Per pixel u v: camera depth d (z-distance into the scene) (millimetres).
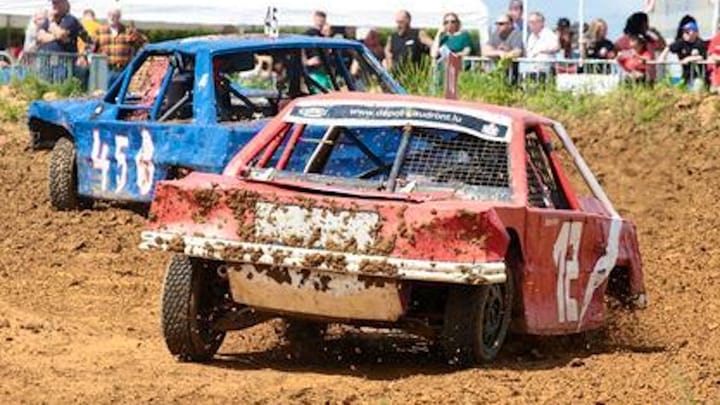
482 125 16359
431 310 15969
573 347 18109
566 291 16734
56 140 29094
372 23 48219
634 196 30859
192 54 25547
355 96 17094
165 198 15461
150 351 16719
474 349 15375
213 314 16047
